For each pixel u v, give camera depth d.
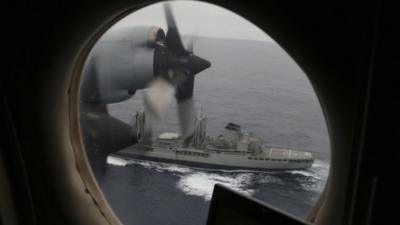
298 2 1.19
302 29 1.20
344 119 1.20
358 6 1.11
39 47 1.57
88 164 1.90
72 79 1.69
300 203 1.60
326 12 1.16
